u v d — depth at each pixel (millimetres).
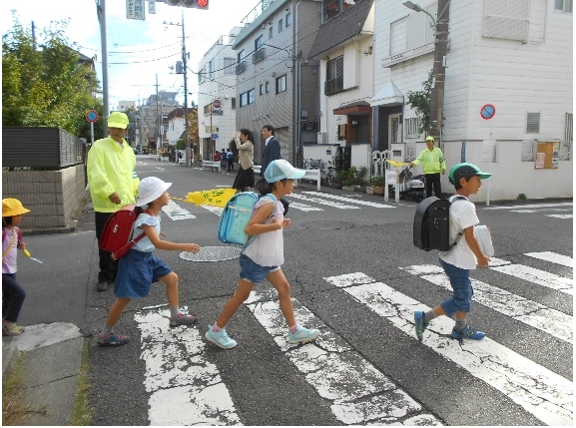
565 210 11211
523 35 13617
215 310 4715
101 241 3795
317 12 24703
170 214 10758
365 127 19531
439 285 5387
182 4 11344
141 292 3840
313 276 5746
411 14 15375
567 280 5559
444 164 12000
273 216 3666
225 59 40875
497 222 9406
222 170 31188
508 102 13867
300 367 3535
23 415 3006
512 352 3715
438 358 3633
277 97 27406
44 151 8938
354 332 4145
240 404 3049
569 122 14719
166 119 79562
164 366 3600
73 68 15031
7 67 10695
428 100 14047
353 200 13445
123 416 2957
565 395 3086
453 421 2814
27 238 8445
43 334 4266
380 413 2912
